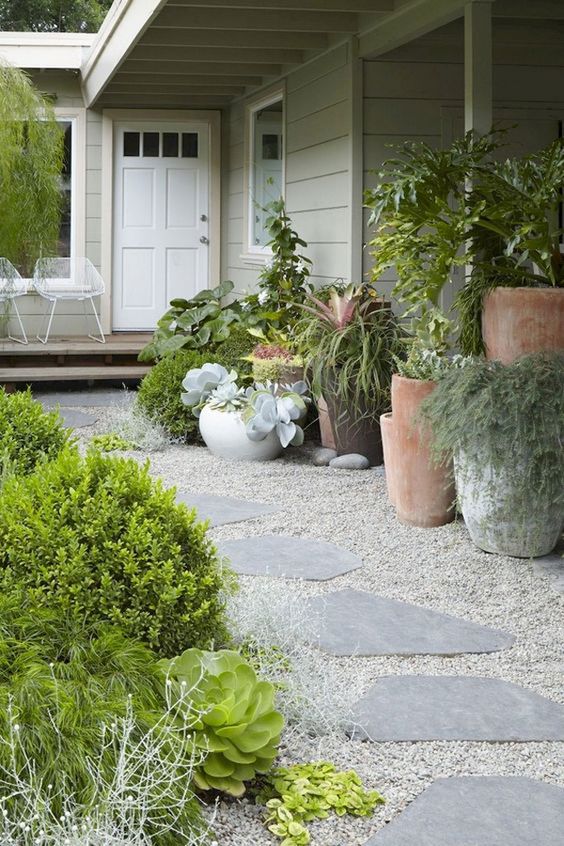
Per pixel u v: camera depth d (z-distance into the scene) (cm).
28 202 870
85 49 1058
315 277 838
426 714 306
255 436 648
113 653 264
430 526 506
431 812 252
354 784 262
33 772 221
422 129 750
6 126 841
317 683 310
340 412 650
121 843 212
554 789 264
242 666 274
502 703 314
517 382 434
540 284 512
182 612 291
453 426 444
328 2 661
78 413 816
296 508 543
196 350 825
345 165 759
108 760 228
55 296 1041
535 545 450
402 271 523
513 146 764
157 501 304
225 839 240
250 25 727
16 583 284
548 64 763
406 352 643
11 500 307
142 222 1155
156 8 651
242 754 256
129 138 1145
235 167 1120
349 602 402
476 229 522
